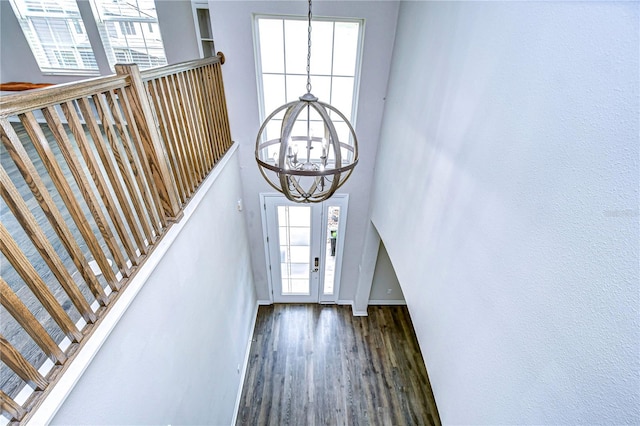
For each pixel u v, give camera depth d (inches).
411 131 96.0
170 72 71.1
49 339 37.3
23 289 64.1
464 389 59.4
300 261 181.8
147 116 60.4
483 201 54.8
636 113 28.6
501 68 50.4
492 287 51.1
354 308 191.5
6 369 46.5
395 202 111.3
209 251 94.8
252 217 158.9
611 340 30.9
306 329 179.8
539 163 41.1
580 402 34.3
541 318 40.1
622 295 29.8
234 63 116.3
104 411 46.2
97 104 49.1
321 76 125.9
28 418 33.9
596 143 32.8
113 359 48.4
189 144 82.4
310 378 152.9
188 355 79.7
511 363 45.8
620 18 30.2
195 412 85.9
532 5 42.8
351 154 118.0
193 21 150.0
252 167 142.0
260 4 106.5
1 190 32.4
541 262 40.3
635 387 28.9
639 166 28.3
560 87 37.7
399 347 171.3
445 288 68.9
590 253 33.3
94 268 71.6
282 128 75.3
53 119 39.8
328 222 166.1
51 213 38.8
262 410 138.9
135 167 58.1
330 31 116.7
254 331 176.6
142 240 58.7
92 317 45.0
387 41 115.8
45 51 160.1
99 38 156.9
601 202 32.1
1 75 161.9
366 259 167.2
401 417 138.9
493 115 52.4
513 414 44.9
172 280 69.4
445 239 69.8
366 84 124.3
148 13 150.9
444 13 73.5
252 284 176.2
